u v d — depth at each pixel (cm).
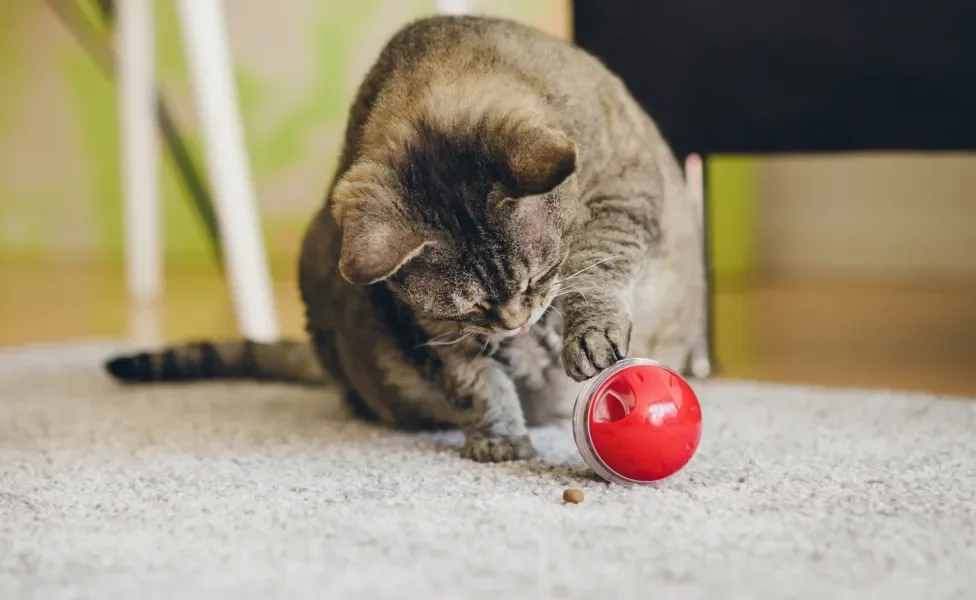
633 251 140
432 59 144
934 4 192
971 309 310
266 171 399
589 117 142
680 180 173
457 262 129
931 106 196
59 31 442
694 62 207
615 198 142
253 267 250
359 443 149
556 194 132
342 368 167
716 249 402
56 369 228
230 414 175
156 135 337
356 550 95
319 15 384
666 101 210
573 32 215
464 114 131
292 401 188
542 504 109
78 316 322
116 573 92
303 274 169
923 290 359
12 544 102
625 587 84
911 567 88
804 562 90
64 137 453
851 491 112
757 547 93
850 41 198
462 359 138
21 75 452
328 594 85
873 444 135
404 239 121
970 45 191
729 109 207
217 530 103
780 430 146
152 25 321
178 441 151
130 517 110
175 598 85
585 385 124
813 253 407
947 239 387
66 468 134
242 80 394
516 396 142
